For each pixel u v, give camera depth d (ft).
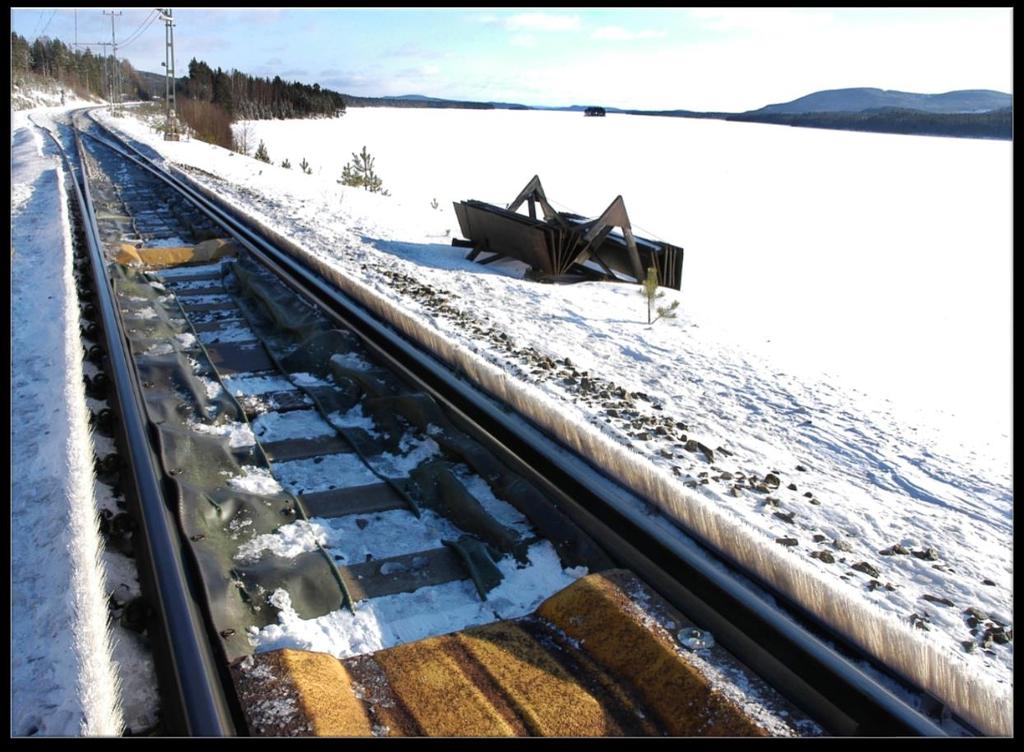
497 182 119.44
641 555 9.86
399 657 7.95
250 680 7.20
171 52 171.63
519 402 15.14
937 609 10.41
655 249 38.27
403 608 9.27
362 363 17.62
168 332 20.04
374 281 28.60
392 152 174.91
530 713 7.15
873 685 7.41
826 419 18.88
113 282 23.62
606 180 129.59
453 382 16.01
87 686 6.84
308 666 7.49
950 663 7.66
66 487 10.66
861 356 28.22
